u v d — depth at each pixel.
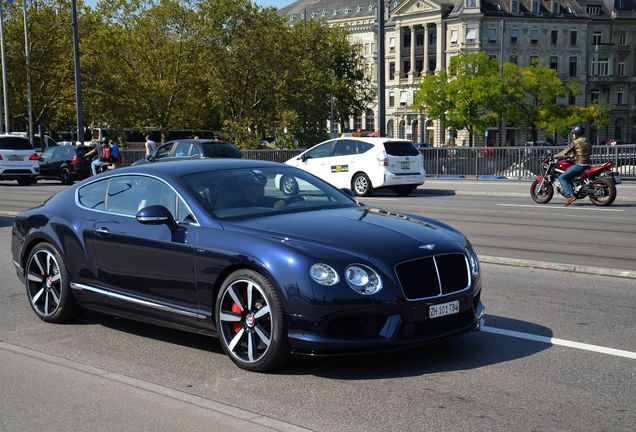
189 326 5.67
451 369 5.20
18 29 47.19
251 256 5.14
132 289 6.04
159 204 6.00
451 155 29.52
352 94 75.44
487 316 6.74
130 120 48.50
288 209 5.94
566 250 10.81
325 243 5.09
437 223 5.98
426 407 4.45
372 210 6.19
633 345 5.77
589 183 17.70
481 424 4.16
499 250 10.84
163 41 49.47
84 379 5.11
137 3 49.56
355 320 4.89
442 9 101.56
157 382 5.03
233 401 4.61
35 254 6.86
